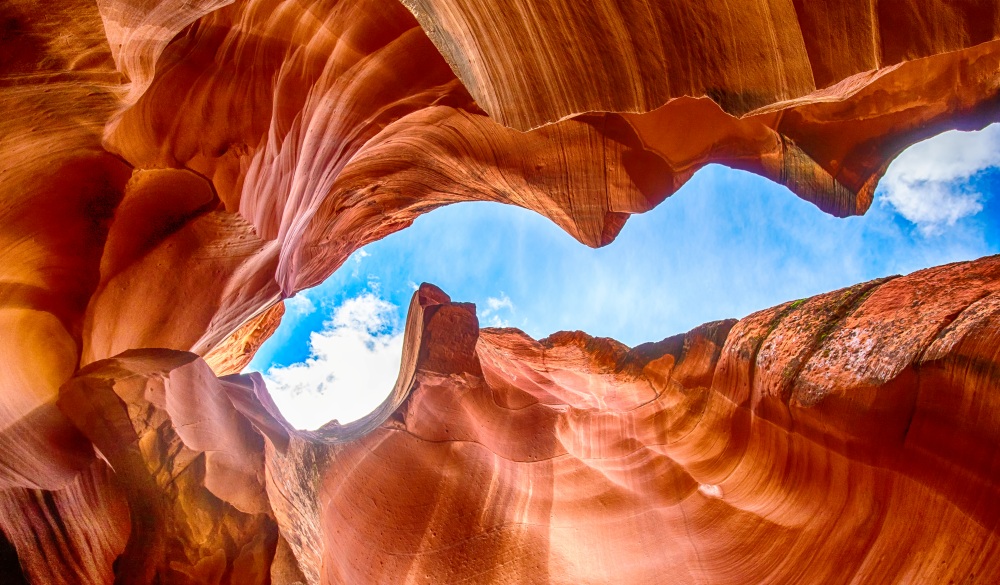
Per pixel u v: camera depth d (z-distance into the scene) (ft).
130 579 13.35
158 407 14.14
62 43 9.34
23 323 14.93
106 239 16.12
